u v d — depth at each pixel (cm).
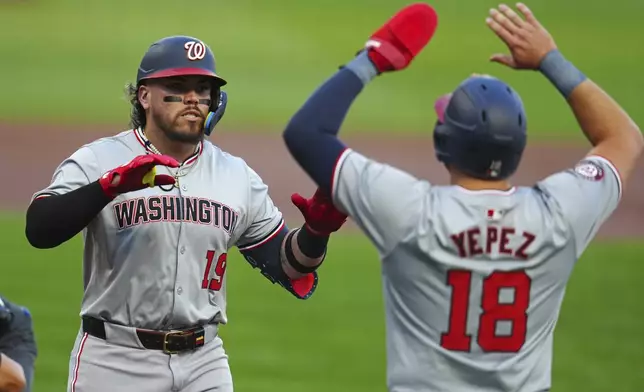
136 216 1817
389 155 7869
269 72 11088
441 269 1325
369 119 9431
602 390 3347
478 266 1327
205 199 1872
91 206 1666
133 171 1612
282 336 3894
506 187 1374
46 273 4566
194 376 1875
